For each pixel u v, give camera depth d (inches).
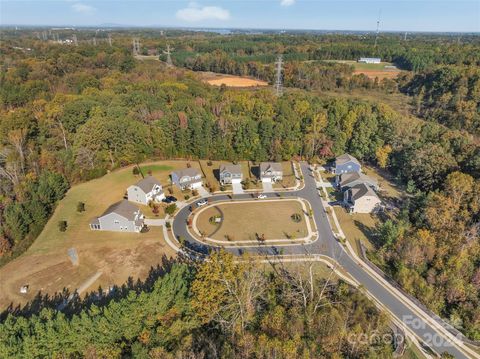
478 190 2337.6
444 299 1834.4
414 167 2938.0
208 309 1573.6
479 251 2016.5
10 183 2664.9
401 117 3631.9
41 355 1382.9
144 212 2596.0
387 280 1973.4
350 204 2684.5
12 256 2076.8
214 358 1464.1
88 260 2082.9
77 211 2566.4
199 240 2300.7
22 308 1749.5
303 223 2504.9
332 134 3595.0
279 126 3489.2
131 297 1518.2
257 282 1780.3
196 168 3329.2
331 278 1974.7
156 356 1413.6
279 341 1481.3
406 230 2274.9
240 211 2650.1
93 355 1433.3
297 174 3265.3
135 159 3329.2
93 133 3061.0
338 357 1466.5
